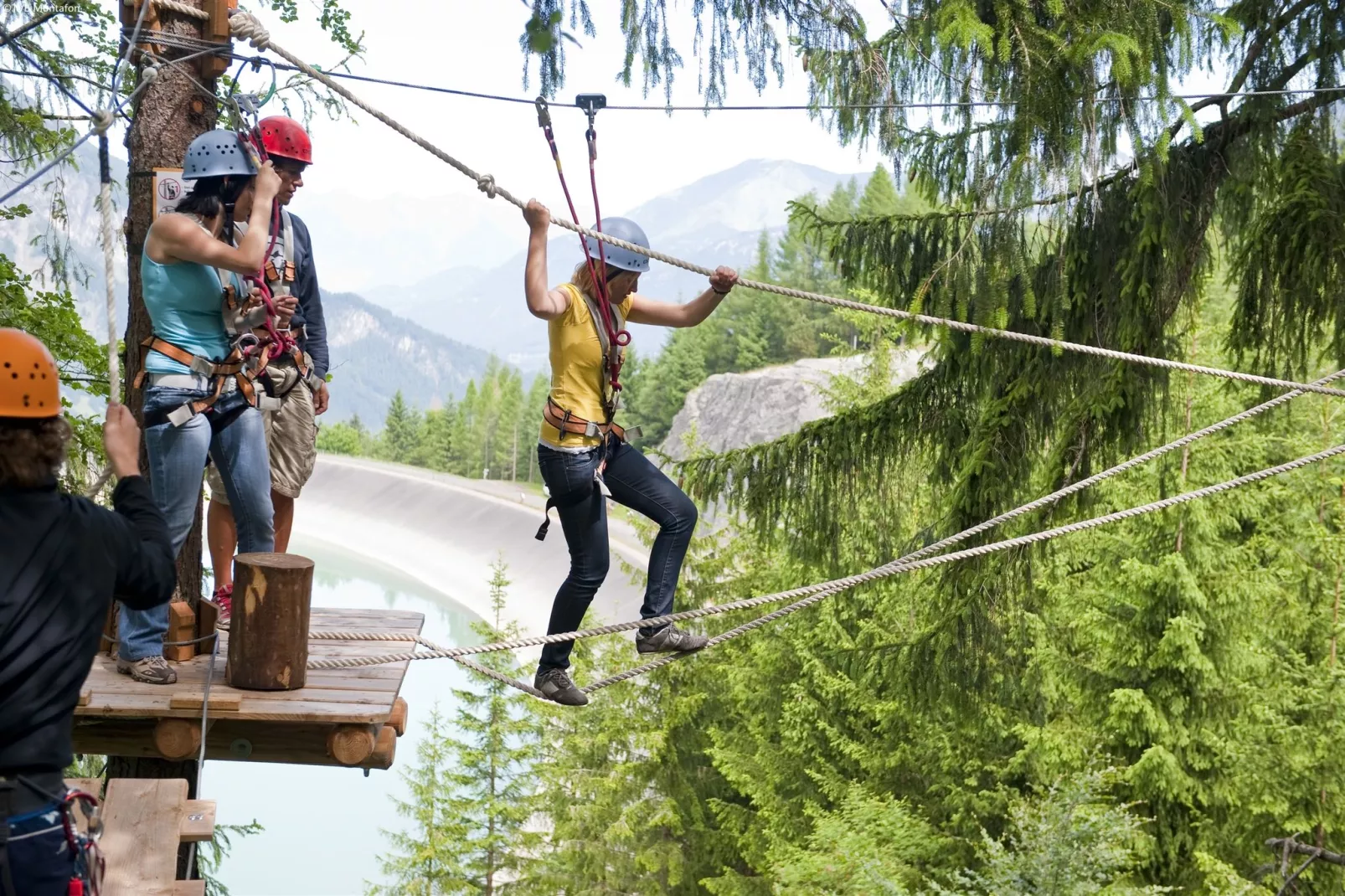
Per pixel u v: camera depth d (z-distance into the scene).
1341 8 7.64
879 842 16.33
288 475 6.07
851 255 9.03
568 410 4.91
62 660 2.72
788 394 82.94
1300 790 14.59
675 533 5.27
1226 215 8.63
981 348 9.02
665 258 5.01
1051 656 16.19
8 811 2.63
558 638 5.24
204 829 3.99
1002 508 9.25
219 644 5.47
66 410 10.69
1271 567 16.17
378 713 4.54
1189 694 15.42
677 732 24.44
